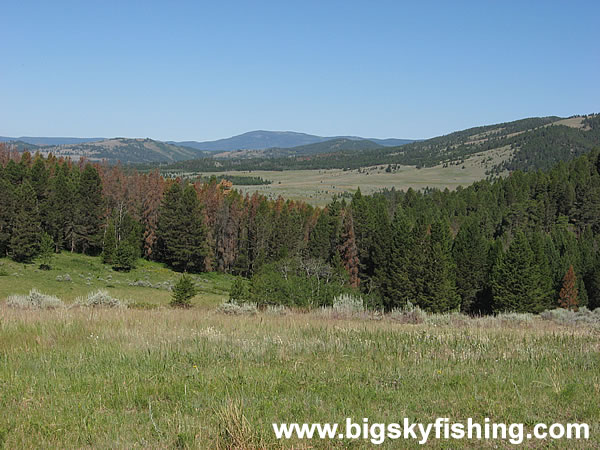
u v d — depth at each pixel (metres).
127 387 6.74
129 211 91.81
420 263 54.91
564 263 69.38
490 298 62.25
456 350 9.62
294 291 28.39
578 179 118.69
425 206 107.75
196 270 83.56
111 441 4.97
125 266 69.88
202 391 6.65
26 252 64.06
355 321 15.28
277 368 8.04
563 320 20.44
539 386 7.18
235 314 16.59
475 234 67.44
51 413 5.69
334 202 84.12
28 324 10.88
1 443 4.88
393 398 6.54
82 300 19.02
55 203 77.00
